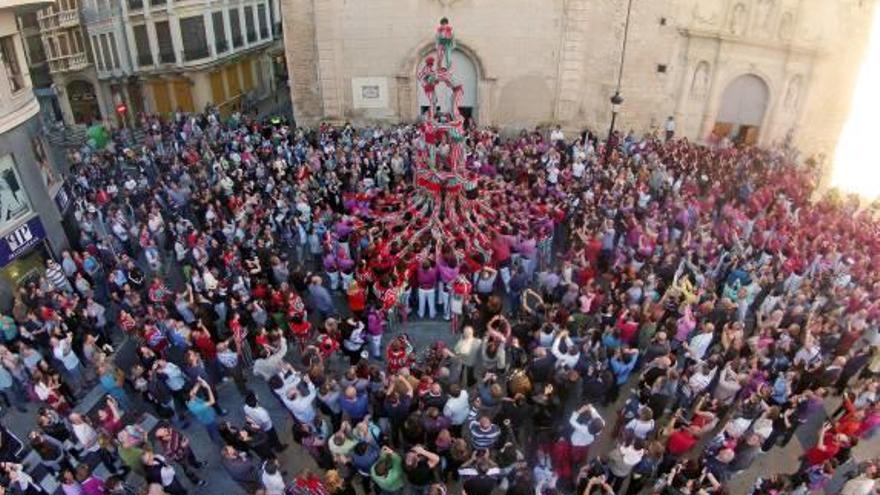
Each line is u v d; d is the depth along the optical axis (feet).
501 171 69.31
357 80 86.74
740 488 36.55
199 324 41.91
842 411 39.47
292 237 57.36
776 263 49.19
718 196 62.69
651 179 66.18
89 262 51.49
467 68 86.94
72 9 111.24
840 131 78.43
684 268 48.29
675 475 30.45
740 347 39.88
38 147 57.52
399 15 82.64
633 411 36.50
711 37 79.20
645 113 86.12
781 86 79.61
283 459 38.45
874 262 50.44
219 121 97.35
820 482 33.04
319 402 37.63
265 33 131.54
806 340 38.65
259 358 40.01
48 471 38.17
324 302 46.34
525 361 39.83
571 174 66.33
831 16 74.23
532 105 87.92
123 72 112.57
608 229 51.85
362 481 35.50
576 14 80.74
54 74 116.26
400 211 56.80
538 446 33.81
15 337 44.73
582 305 43.04
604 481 29.73
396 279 47.29
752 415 33.78
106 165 79.20
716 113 84.02
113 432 35.86
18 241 51.21
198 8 107.34
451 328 49.39
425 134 52.29
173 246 58.08
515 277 48.19
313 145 79.00
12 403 43.45
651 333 42.11
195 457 37.55
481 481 29.32
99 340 46.85
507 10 81.82
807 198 64.59
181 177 67.82
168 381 39.27
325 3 81.82
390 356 38.86
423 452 30.91
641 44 81.66
